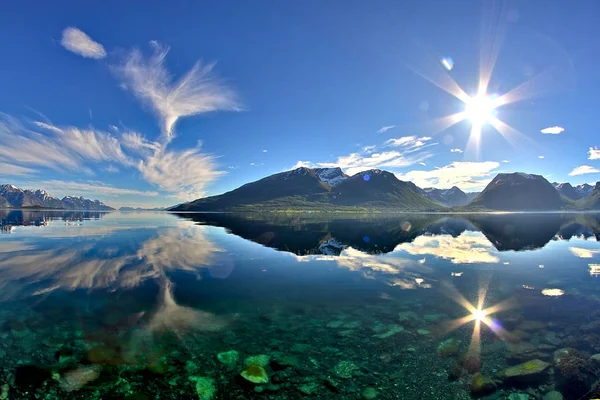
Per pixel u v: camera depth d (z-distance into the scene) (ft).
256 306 45.68
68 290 52.90
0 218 325.62
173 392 26.40
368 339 35.40
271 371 29.25
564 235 149.59
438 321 40.32
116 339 35.24
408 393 26.32
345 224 244.01
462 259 82.02
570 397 25.54
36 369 29.27
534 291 52.60
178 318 41.16
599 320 39.73
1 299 48.08
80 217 371.15
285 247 105.50
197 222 267.18
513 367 29.45
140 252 92.02
